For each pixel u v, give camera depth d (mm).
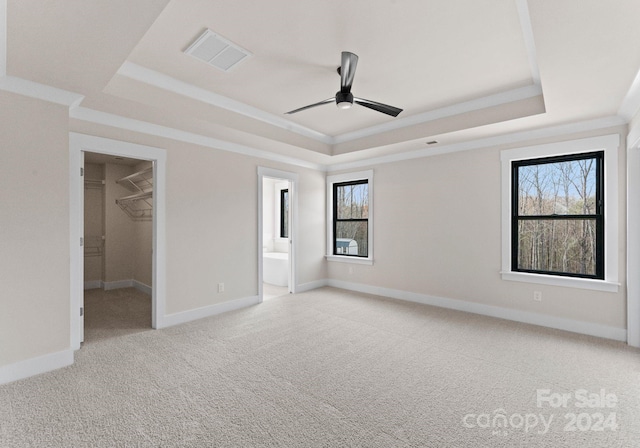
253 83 3047
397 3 1933
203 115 3244
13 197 2314
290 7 1973
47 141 2459
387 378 2402
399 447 1685
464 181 4152
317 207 5605
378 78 2936
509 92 3213
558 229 3574
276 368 2555
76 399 2092
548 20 1684
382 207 5004
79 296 2955
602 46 1921
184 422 1873
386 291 4973
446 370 2529
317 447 1682
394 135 4172
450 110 3643
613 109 2939
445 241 4332
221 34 2264
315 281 5578
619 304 3158
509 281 3820
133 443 1699
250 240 4426
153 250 3473
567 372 2494
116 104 2795
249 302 4414
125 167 5590
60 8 1541
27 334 2377
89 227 5473
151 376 2408
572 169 3496
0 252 2264
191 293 3768
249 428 1827
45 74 2230
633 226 3020
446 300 4328
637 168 2996
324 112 3809
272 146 4309
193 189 3777
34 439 1716
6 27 1688
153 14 1602
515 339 3172
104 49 1922
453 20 2094
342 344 3047
